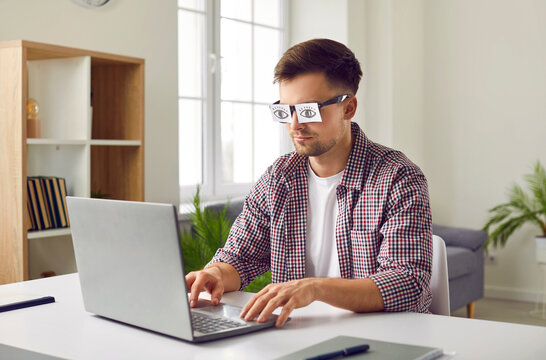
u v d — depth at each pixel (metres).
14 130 2.49
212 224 3.04
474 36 5.10
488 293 5.12
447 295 1.65
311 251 1.70
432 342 1.13
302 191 1.70
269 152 4.87
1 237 2.54
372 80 5.03
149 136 3.59
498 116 5.03
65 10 3.12
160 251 1.12
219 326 1.20
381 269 1.48
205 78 4.29
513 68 4.96
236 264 1.69
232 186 4.54
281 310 1.25
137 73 3.01
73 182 2.78
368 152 1.63
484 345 1.11
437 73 5.25
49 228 2.66
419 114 5.29
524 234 4.96
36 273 2.92
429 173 5.31
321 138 1.53
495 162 5.05
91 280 1.31
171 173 3.72
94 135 3.14
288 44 5.03
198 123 4.27
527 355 1.05
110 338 1.17
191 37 4.20
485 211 5.10
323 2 4.89
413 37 5.20
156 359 1.04
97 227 1.25
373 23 5.00
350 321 1.29
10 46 2.50
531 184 4.90
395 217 1.51
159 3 3.62
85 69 2.73
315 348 1.07
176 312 1.13
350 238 1.62
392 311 1.36
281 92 1.56
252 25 4.70
